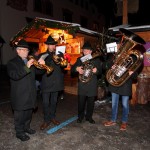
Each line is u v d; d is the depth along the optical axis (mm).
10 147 3889
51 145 3971
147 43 7043
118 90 4516
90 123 5035
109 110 6059
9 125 4945
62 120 5273
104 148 3887
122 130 4652
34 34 8711
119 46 4414
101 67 4688
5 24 15352
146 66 7133
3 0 15070
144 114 5734
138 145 4000
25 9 16812
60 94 7426
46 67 3836
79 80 4730
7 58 15812
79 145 3982
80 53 8398
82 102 4832
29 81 3887
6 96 7965
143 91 6602
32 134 4398
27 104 3875
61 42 8539
